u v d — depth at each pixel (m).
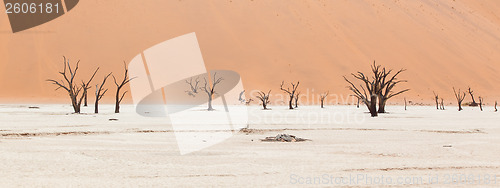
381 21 197.75
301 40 180.50
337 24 191.00
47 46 170.25
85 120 53.88
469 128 43.66
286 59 172.75
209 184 15.42
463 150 25.47
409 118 64.19
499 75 184.25
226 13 187.88
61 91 156.38
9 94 154.50
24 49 168.75
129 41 173.38
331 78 168.12
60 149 25.00
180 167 18.88
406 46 187.62
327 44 180.38
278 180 16.11
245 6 192.25
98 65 166.25
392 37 190.50
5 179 16.20
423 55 185.62
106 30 176.50
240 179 16.31
